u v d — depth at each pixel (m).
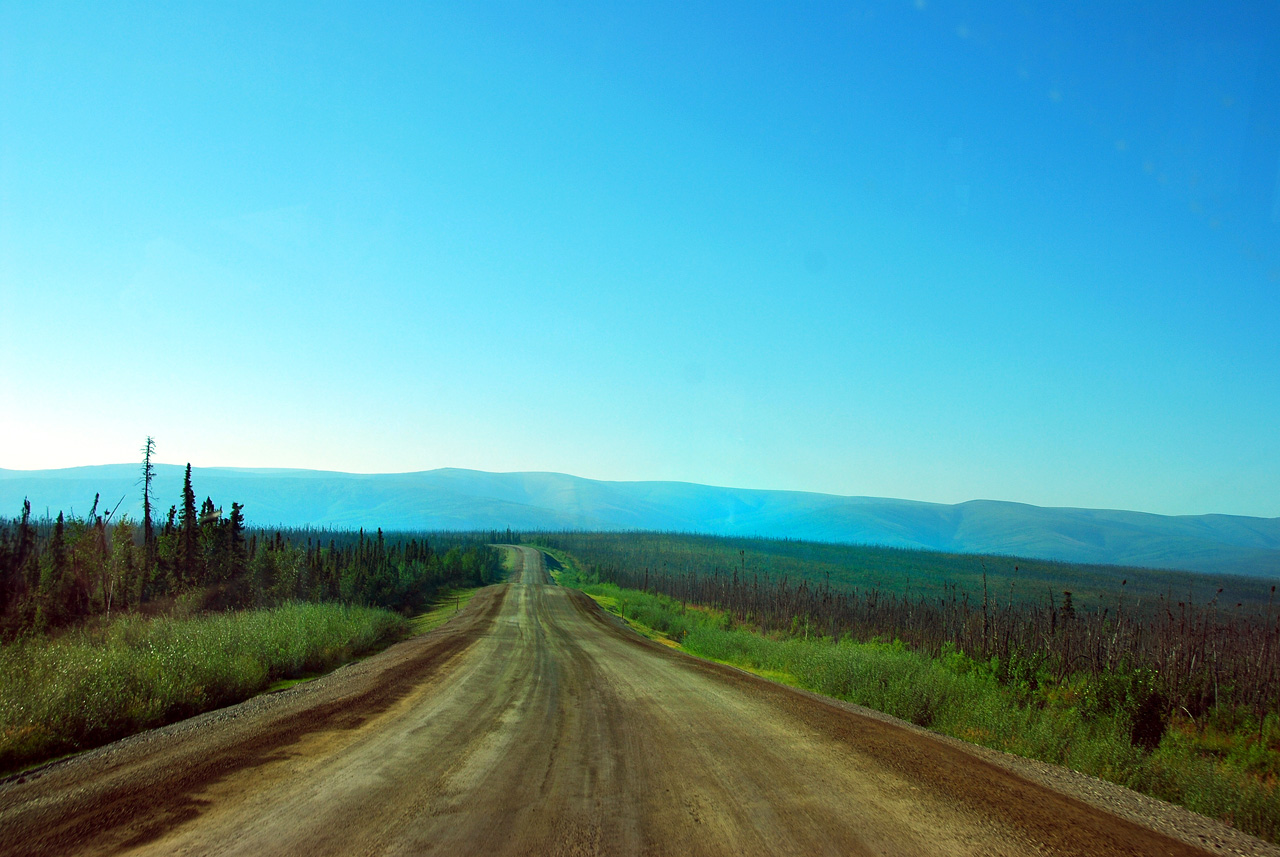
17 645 13.61
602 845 5.26
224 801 6.05
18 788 6.39
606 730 9.73
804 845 5.33
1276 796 7.65
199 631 15.84
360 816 5.74
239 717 9.96
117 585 26.77
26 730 8.20
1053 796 6.98
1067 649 20.84
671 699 12.72
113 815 5.65
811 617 45.84
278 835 5.25
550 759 7.96
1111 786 7.77
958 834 5.62
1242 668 20.50
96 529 27.23
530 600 51.03
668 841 5.38
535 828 5.61
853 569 117.06
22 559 24.58
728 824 5.80
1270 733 15.88
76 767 7.15
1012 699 14.92
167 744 8.22
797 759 8.16
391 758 7.71
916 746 9.09
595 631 30.77
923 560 140.12
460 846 5.14
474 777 7.07
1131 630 24.34
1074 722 11.48
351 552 58.19
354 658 19.88
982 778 7.52
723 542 180.62
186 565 30.00
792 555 144.25
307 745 8.21
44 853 4.84
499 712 10.89
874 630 40.66
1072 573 120.06
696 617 46.25
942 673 15.49
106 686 9.76
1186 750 12.88
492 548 154.62
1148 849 5.47
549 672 16.30
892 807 6.32
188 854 4.85
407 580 51.75
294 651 16.58
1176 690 17.66
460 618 35.72
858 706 13.65
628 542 181.12
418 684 13.52
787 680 19.12
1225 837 6.04
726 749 8.66
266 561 34.22
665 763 7.89
